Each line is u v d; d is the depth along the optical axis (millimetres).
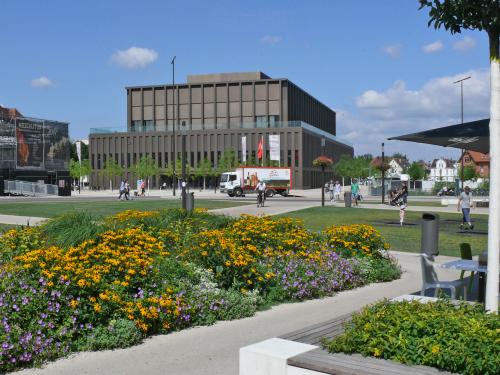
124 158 103562
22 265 7367
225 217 14547
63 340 6734
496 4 5312
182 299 8062
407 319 4824
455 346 4270
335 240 12773
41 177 77688
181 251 10234
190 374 5840
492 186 5340
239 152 98312
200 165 93188
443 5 5734
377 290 10836
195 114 108375
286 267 10289
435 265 13742
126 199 48062
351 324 5148
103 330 7039
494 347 4168
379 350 4492
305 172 99812
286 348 4781
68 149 85125
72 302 6988
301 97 118312
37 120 78062
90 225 11555
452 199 43375
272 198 58719
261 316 8688
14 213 28781
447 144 8086
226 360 6320
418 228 22984
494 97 5359
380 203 46844
